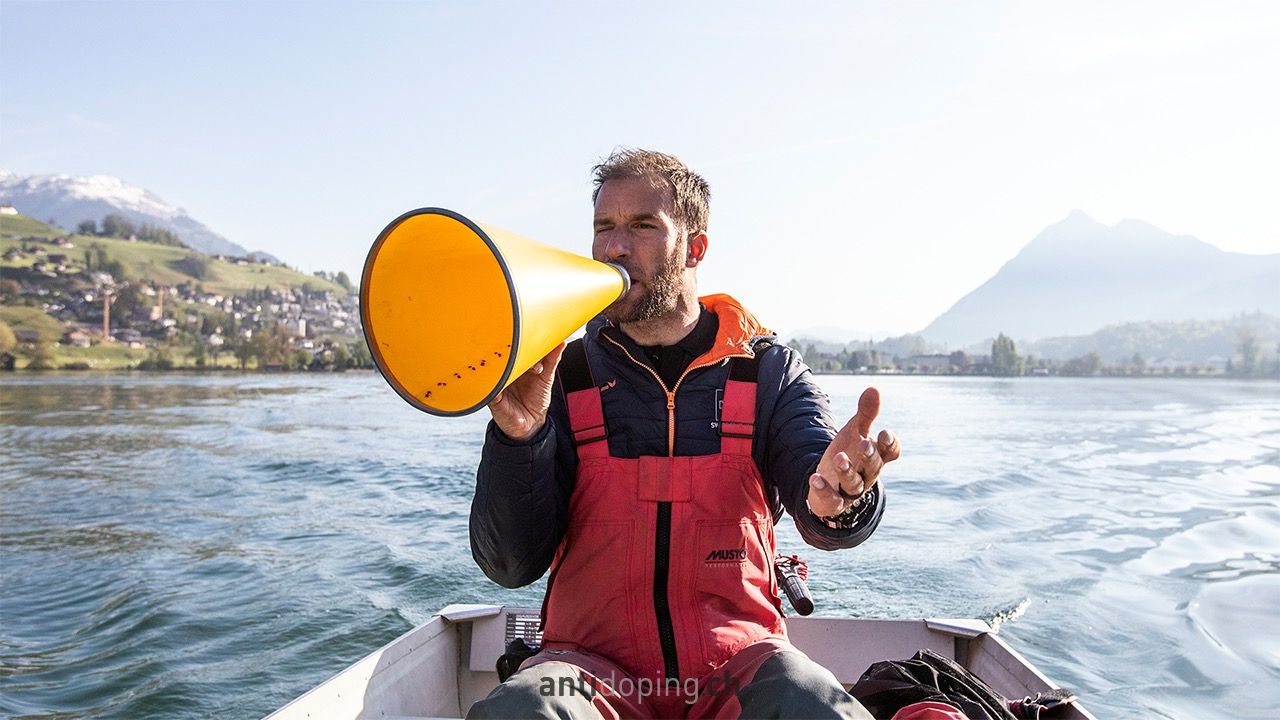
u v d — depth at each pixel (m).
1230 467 18.09
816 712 1.79
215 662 6.13
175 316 188.75
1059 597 7.41
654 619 2.19
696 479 2.27
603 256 2.27
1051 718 2.81
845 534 1.96
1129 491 14.30
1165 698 5.24
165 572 8.77
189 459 19.45
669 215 2.28
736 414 2.33
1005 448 21.56
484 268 1.53
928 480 15.00
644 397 2.34
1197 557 9.05
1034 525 10.90
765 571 2.32
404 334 1.54
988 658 3.58
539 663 2.07
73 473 17.28
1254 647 6.14
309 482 15.57
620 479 2.29
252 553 9.62
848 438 1.74
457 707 3.82
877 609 7.03
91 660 6.21
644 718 2.11
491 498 2.12
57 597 7.96
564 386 2.41
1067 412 39.75
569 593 2.29
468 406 1.43
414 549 9.55
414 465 17.77
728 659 2.14
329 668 6.02
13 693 5.59
